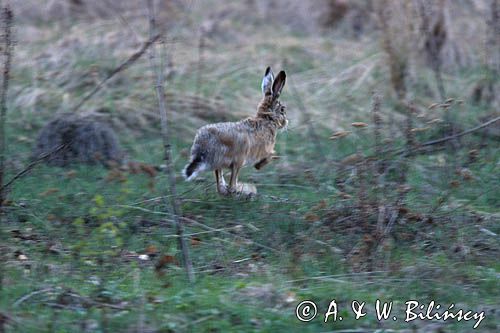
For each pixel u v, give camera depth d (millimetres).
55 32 27984
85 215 15188
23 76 23641
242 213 15461
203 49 26484
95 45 26109
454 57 24859
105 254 13195
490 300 11875
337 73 25047
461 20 26484
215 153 15797
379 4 24375
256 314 11086
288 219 14875
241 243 14062
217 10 31453
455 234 14219
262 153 16844
